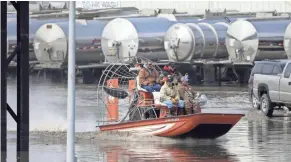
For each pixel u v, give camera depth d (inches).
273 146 1790.1
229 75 5231.3
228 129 1879.9
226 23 5000.0
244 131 2177.7
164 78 1941.4
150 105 1955.0
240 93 4200.3
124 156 1583.4
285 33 4591.5
